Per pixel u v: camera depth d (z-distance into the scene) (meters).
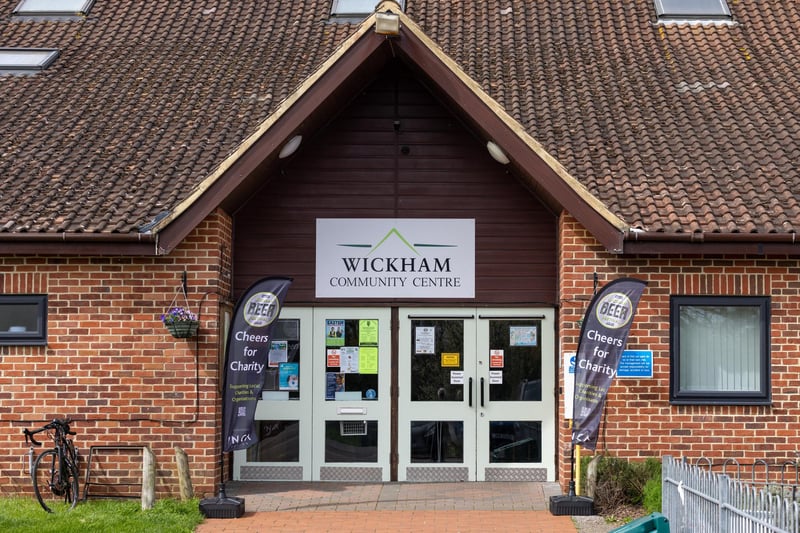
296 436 13.51
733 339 12.52
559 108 14.14
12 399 12.36
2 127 14.12
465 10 17.02
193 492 12.02
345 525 10.80
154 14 17.30
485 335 13.49
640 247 11.89
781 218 11.91
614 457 12.11
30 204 12.43
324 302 13.49
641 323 12.36
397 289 13.52
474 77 14.84
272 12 17.02
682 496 9.71
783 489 9.84
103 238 11.85
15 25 17.19
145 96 14.78
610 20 16.62
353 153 13.68
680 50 15.91
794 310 12.32
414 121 13.72
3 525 10.38
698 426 12.27
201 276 12.38
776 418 12.25
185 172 12.79
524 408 13.43
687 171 12.92
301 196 13.62
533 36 16.14
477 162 13.63
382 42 12.49
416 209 13.59
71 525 10.40
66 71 15.59
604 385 11.19
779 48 15.95
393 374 13.51
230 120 13.84
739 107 14.32
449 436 13.47
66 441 11.80
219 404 12.51
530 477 13.35
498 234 13.54
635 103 14.37
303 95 12.22
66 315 12.39
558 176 12.03
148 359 12.34
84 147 13.62
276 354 13.58
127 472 12.27
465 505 11.84
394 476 13.42
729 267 12.36
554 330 13.45
